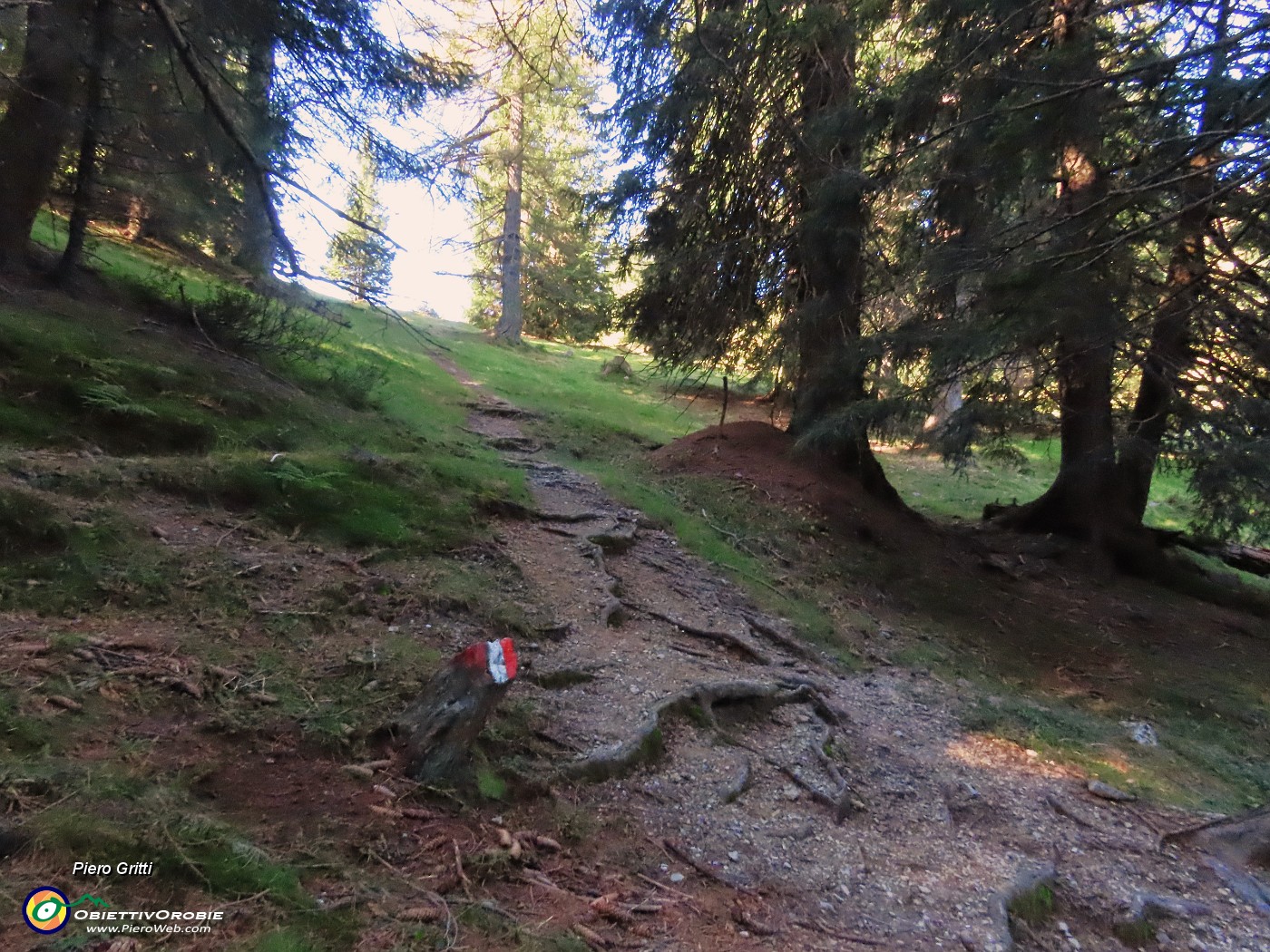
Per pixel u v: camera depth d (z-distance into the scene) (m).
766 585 8.81
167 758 2.96
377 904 2.50
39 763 2.54
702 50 10.27
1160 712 8.00
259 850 2.51
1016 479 19.66
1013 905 3.80
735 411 21.17
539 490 9.76
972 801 5.22
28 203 7.85
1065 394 12.60
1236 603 12.28
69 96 7.61
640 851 3.53
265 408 7.67
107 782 2.56
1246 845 5.07
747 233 12.14
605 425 15.44
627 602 7.13
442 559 6.28
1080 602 11.05
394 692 3.97
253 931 2.13
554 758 4.06
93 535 4.40
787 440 12.92
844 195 9.77
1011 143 7.46
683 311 12.80
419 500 7.09
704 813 4.06
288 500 5.97
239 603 4.42
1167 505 19.33
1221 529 11.12
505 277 26.53
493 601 5.75
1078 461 12.51
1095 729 7.17
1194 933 4.13
